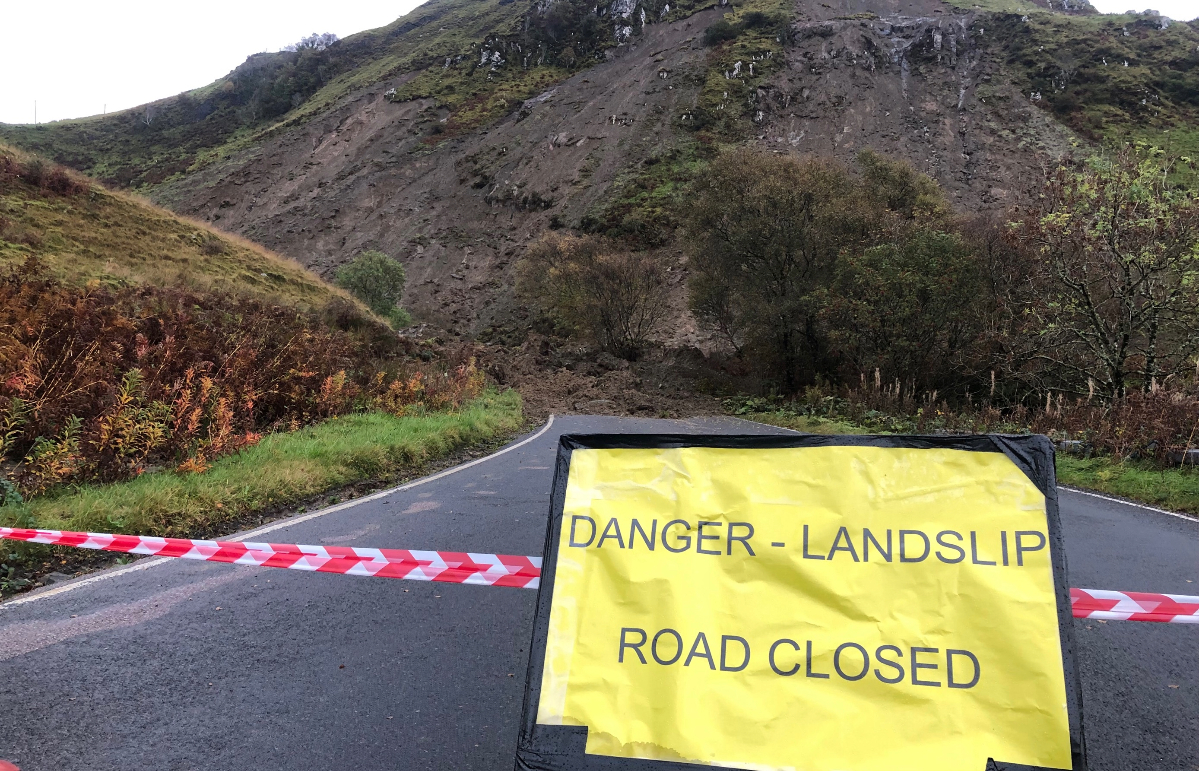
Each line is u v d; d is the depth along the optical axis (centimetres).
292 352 1305
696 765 209
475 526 623
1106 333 1478
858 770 204
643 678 224
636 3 11212
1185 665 363
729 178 2845
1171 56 7662
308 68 14062
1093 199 1340
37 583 460
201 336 1180
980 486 233
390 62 12912
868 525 234
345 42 14988
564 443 260
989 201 5844
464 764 262
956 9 10106
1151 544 616
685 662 224
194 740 274
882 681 215
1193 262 1315
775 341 2756
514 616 416
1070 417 1334
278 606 426
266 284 2778
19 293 1084
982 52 8388
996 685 210
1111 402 1353
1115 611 274
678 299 4616
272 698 310
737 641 225
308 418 1188
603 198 6756
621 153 7556
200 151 11725
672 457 252
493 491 802
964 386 2259
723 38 9588
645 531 244
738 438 249
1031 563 221
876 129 7325
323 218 7800
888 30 8981
